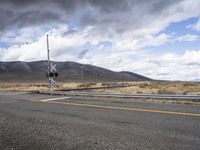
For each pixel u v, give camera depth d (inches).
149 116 408.5
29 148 248.7
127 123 353.4
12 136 293.7
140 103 608.7
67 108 524.7
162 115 417.4
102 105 565.9
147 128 320.8
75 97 833.5
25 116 431.8
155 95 754.8
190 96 690.2
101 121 370.9
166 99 740.0
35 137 287.0
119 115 421.1
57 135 293.0
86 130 315.3
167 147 241.0
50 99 754.2
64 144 257.0
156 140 265.4
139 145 248.2
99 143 257.3
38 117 418.3
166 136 281.1
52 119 396.2
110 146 246.2
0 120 397.1
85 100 703.1
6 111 502.9
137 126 333.1
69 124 354.0
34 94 1036.5
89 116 416.5
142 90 1369.3
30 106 577.9
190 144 250.4
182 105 562.6
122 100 700.0
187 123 349.7
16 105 606.2
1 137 290.2
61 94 989.8
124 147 242.5
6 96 926.4
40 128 332.2
